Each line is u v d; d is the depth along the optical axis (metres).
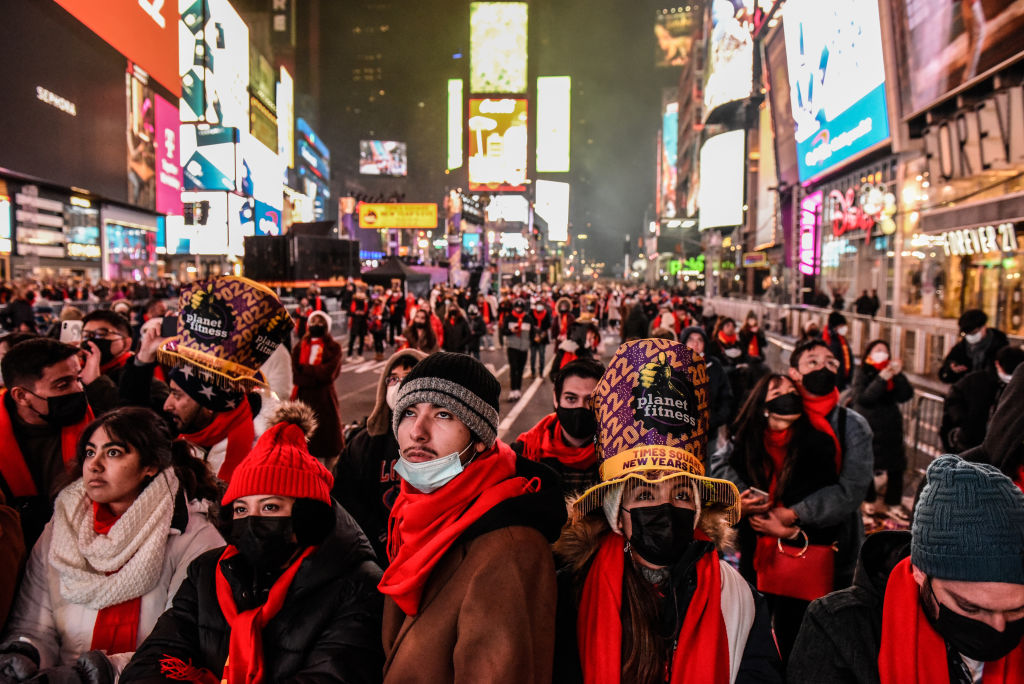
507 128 115.19
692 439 1.64
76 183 46.53
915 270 20.70
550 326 15.73
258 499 1.94
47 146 43.03
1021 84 13.95
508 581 1.50
